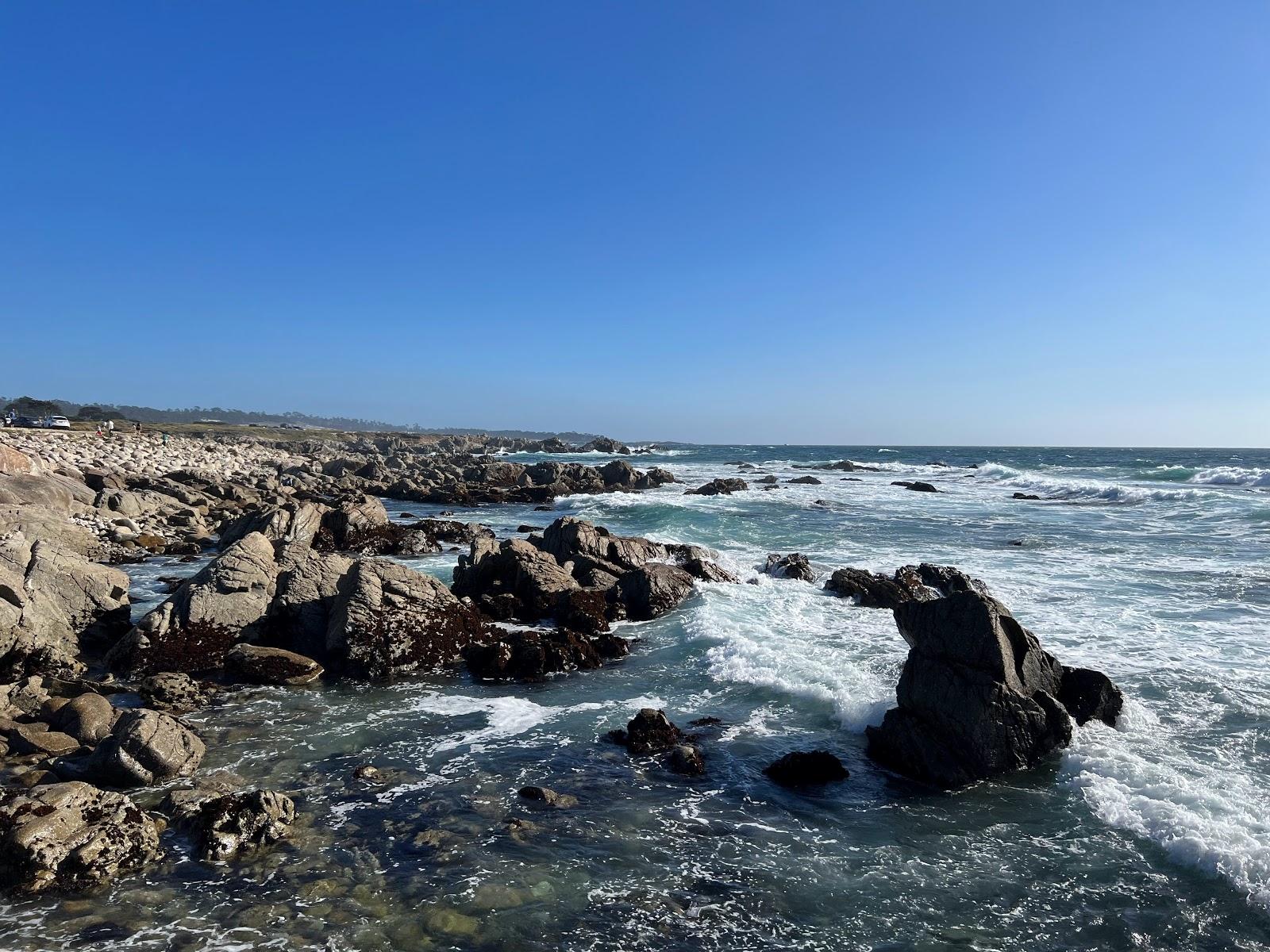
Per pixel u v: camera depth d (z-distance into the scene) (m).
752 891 8.24
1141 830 9.23
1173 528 34.09
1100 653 15.70
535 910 7.89
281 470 70.88
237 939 7.36
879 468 88.75
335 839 9.29
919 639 11.98
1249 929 7.50
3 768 10.79
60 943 7.25
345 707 14.27
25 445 50.41
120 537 29.77
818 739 12.59
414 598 17.52
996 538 32.47
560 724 13.35
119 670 15.84
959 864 8.74
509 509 49.75
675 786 10.88
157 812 9.80
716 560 26.03
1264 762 10.76
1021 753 11.09
